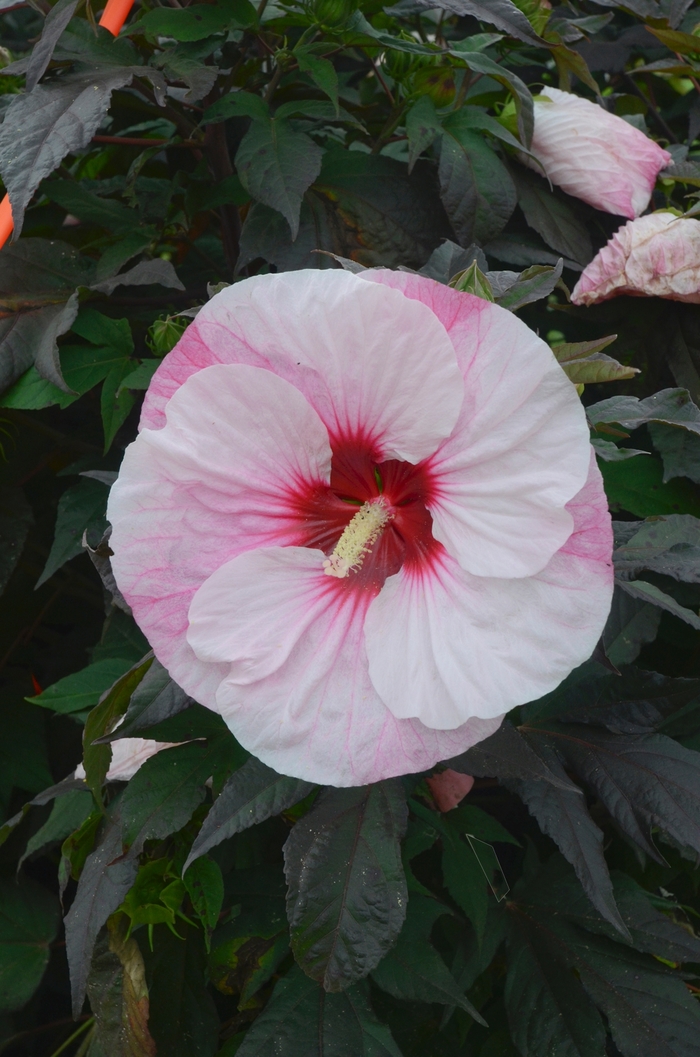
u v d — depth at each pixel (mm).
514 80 834
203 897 738
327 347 628
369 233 845
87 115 764
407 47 827
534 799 729
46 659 990
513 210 850
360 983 732
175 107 889
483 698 631
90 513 844
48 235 947
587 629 626
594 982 749
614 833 834
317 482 657
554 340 997
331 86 803
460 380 623
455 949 794
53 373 792
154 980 760
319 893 677
